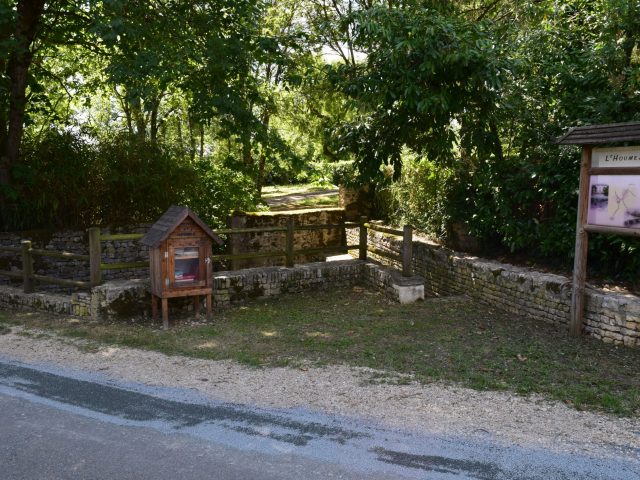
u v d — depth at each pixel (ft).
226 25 31.63
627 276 23.38
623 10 24.18
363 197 46.52
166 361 18.57
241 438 12.62
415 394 15.29
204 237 23.85
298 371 17.40
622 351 19.35
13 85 32.76
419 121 27.32
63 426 13.29
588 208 20.68
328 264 31.60
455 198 32.58
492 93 25.30
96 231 24.64
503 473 10.98
